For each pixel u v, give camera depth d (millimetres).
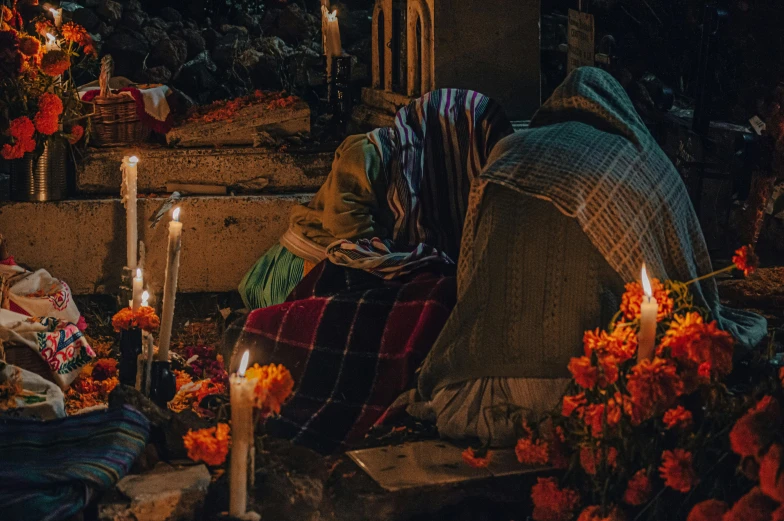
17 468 3348
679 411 3053
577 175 3691
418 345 4320
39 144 5500
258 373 2943
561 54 7328
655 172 3883
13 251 5750
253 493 3318
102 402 4621
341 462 3672
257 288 5527
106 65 5934
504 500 3510
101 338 5441
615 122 3982
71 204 5742
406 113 5223
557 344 3742
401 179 5090
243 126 6043
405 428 3982
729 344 2984
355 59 7945
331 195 5117
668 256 3881
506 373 3799
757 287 5223
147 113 5996
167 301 4039
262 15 9250
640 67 7352
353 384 4363
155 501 3242
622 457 3141
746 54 6809
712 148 5797
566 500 3166
